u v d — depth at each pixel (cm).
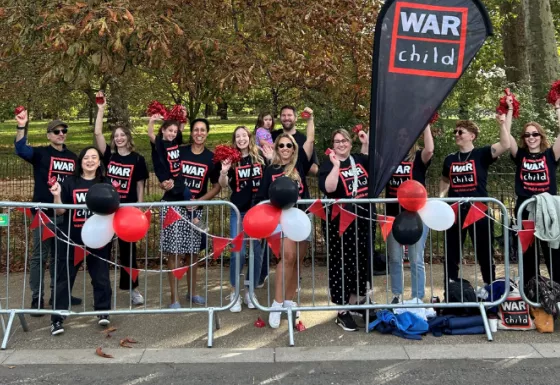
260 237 464
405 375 399
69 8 582
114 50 599
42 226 516
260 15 714
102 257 502
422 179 567
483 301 499
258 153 597
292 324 472
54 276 491
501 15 1498
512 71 1497
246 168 577
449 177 572
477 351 441
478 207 489
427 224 471
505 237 484
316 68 736
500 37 1623
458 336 476
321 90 900
